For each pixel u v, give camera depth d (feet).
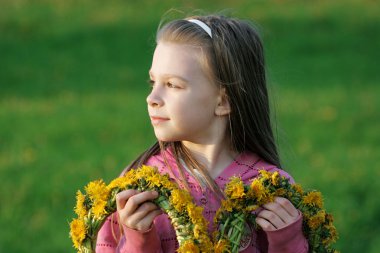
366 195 38.27
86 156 45.88
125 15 88.12
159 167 15.34
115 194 14.24
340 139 49.67
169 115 14.57
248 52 15.44
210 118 14.96
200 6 89.40
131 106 58.49
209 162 15.14
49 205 37.60
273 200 14.35
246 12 87.92
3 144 48.80
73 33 82.53
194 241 13.79
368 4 91.97
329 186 39.09
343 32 83.10
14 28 83.92
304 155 45.83
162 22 17.37
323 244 14.83
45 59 74.69
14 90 64.75
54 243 32.78
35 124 53.57
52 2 92.32
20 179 41.47
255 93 15.58
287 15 87.56
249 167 15.37
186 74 14.60
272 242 14.32
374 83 66.95
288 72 69.82
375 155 46.11
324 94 61.87
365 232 33.06
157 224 14.88
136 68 72.13
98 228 14.49
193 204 13.93
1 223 35.14
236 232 14.17
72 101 60.64
